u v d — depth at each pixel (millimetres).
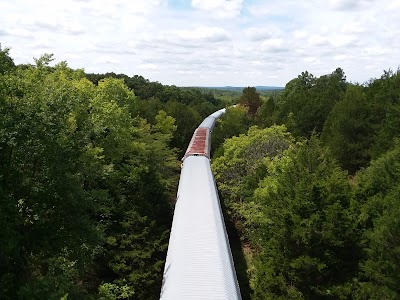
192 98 132125
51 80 26000
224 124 69062
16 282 17016
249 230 33969
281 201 24031
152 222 29453
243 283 29438
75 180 20172
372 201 25250
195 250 22281
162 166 42281
